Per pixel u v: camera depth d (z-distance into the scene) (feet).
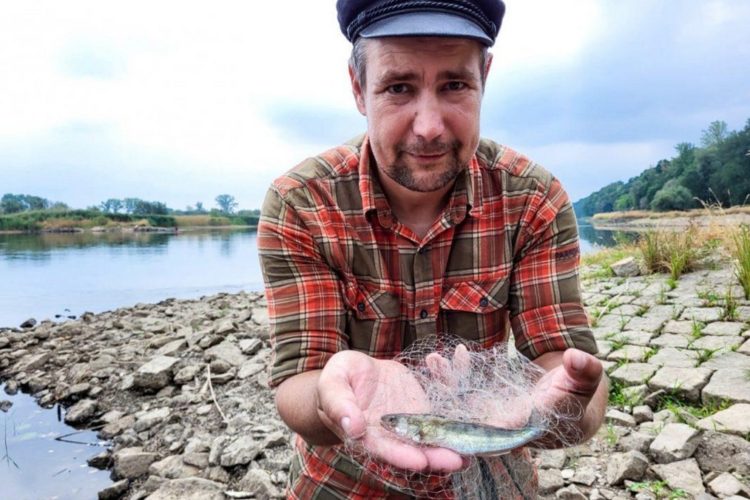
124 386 6.62
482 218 2.15
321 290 2.13
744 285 7.13
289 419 1.94
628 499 3.50
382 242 2.14
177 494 4.07
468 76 1.78
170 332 9.14
